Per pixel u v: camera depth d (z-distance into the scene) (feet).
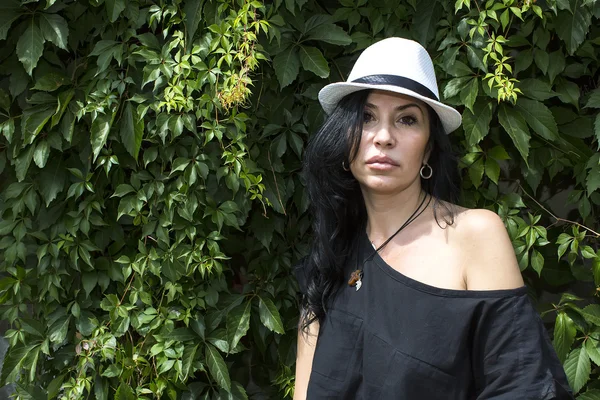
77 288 6.12
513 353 4.08
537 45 5.74
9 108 6.03
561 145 5.98
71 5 5.93
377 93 4.47
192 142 5.75
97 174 5.97
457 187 5.06
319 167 4.83
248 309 5.97
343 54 6.18
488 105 5.74
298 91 6.19
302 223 6.33
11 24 5.90
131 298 5.80
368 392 4.41
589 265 6.31
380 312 4.45
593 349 5.68
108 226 6.07
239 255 6.45
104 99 5.70
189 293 5.86
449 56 5.70
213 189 5.85
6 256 5.97
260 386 6.59
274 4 5.81
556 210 6.33
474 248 4.30
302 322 5.24
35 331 5.98
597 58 5.98
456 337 4.14
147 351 5.85
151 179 5.81
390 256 4.59
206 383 6.11
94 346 5.81
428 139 4.60
